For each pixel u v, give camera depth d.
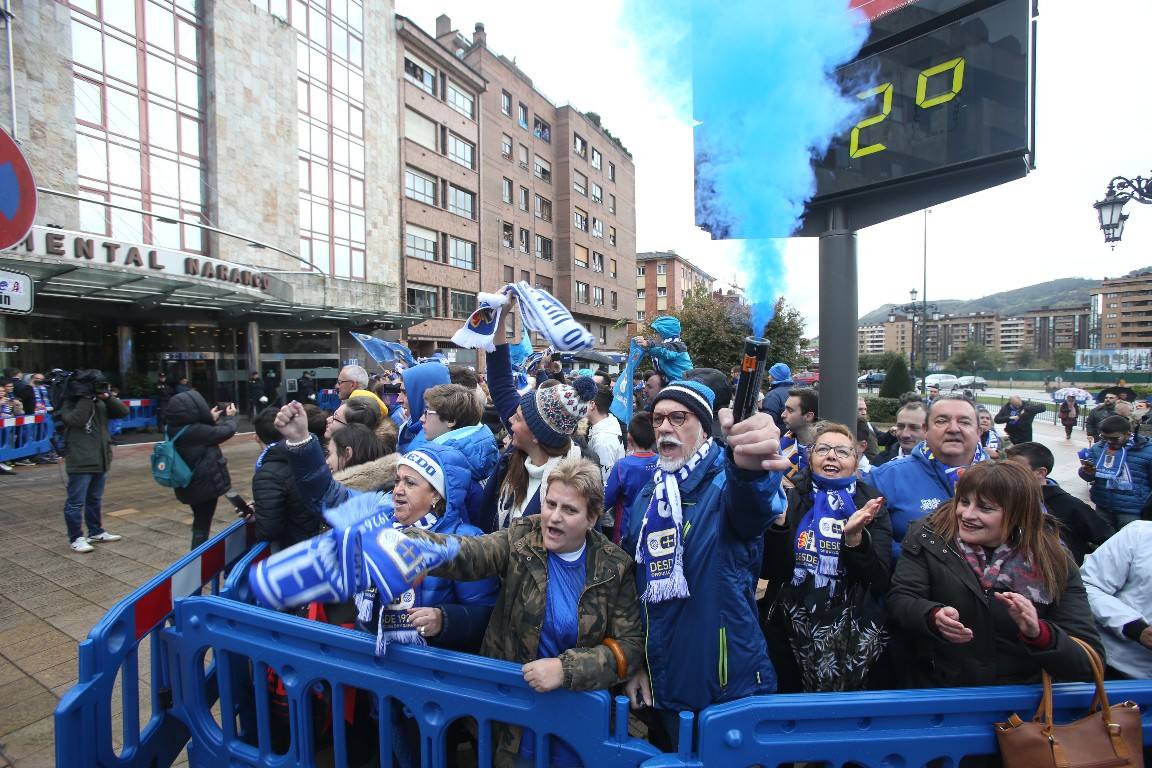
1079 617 1.74
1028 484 1.79
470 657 1.67
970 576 1.84
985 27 2.53
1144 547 2.03
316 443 2.39
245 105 17.56
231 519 6.71
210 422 4.43
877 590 2.03
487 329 2.67
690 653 1.69
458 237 28.53
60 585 4.63
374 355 9.02
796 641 2.05
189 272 13.24
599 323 42.66
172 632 2.14
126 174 14.98
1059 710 1.62
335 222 20.97
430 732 1.71
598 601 1.73
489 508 2.44
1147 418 8.97
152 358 16.72
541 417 2.12
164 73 15.81
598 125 41.00
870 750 1.53
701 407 1.78
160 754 2.16
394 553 1.53
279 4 18.89
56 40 13.58
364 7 22.06
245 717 2.21
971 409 2.39
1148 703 1.66
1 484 8.41
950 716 1.58
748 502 1.49
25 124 13.07
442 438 2.56
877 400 18.66
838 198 3.10
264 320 18.89
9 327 13.71
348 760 2.17
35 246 10.59
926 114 2.68
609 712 1.57
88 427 5.46
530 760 1.69
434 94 26.92
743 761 1.49
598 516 1.79
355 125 21.75
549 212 37.06
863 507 2.09
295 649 1.89
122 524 6.46
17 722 2.86
